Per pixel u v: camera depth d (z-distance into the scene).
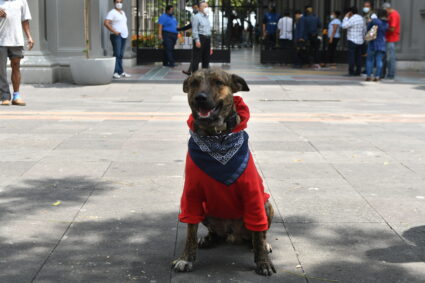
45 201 3.85
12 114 7.83
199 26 13.40
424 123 7.45
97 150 5.46
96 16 12.79
